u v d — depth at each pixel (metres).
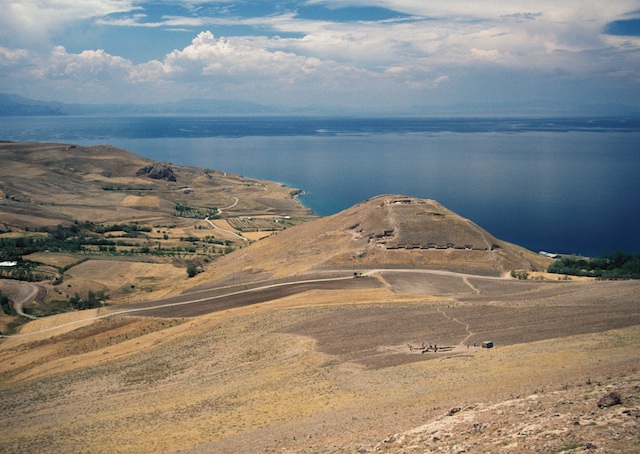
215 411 59.06
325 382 63.66
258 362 77.19
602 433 27.81
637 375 41.22
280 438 45.66
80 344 104.88
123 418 61.84
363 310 96.88
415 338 78.88
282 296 116.12
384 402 52.22
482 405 40.41
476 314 88.88
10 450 56.88
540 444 28.36
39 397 77.31
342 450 37.44
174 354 87.25
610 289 102.44
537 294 104.75
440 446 32.34
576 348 62.97
